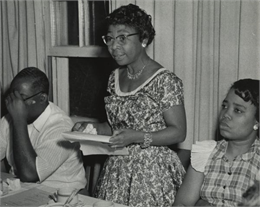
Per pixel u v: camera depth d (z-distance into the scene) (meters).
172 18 2.20
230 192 1.49
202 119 2.14
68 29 2.97
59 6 2.96
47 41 2.98
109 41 1.79
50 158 1.84
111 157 1.87
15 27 3.05
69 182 1.96
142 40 1.78
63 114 2.01
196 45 2.13
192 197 1.58
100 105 2.91
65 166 1.94
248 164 1.49
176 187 1.80
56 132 1.89
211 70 2.09
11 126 2.06
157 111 1.77
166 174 1.78
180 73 2.19
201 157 1.58
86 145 1.64
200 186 1.58
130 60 1.77
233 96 1.46
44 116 1.93
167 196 1.76
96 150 1.68
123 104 1.81
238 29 1.98
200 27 2.10
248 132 1.46
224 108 1.50
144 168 1.77
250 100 1.43
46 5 2.95
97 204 1.39
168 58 2.24
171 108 1.73
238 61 2.00
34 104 1.89
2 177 1.81
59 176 1.95
